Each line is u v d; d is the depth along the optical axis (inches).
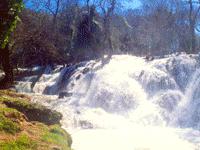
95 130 602.5
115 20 2148.1
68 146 280.4
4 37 510.9
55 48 1610.5
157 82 965.2
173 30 2076.8
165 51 2098.9
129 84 995.3
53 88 1248.8
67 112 721.0
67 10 2009.1
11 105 346.9
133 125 725.9
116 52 1889.8
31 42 1429.6
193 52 1493.6
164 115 843.4
